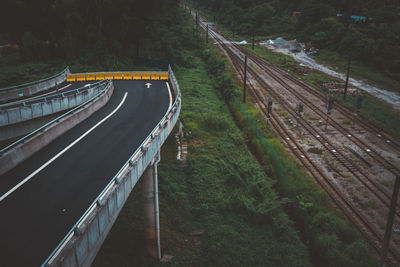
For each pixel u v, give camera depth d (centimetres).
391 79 5947
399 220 1952
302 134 3328
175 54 6894
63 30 5647
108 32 5866
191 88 4984
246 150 3039
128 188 1201
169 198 2089
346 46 7444
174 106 2061
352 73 6228
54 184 1291
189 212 2022
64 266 771
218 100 4672
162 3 6669
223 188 2297
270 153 2838
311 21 9662
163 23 8312
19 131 2131
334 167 2619
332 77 5831
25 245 940
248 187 2286
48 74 4709
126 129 2025
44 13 5366
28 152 1551
